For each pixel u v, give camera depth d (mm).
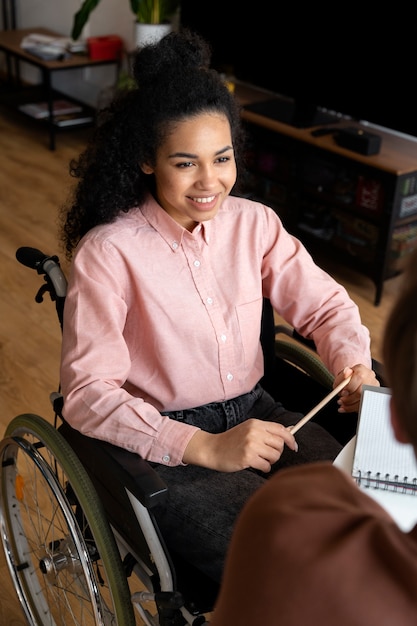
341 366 1446
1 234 3406
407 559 495
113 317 1330
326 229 3236
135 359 1417
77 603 1727
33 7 5090
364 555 506
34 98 4777
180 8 3762
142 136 1326
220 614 557
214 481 1346
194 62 1347
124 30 4434
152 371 1412
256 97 3564
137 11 3918
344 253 3111
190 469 1370
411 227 2994
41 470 1350
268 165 3346
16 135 4547
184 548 1295
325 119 3295
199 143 1304
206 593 1222
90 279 1340
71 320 1341
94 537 1264
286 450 1444
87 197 1395
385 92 2969
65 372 1325
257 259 1481
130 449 1253
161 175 1344
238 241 1473
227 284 1446
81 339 1326
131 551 1344
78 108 4617
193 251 1398
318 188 3141
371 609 487
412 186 2885
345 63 3055
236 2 3404
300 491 565
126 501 1245
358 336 1484
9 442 1470
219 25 3539
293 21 3188
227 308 1438
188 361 1407
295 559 515
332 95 3139
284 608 507
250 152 3385
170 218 1372
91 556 1438
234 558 558
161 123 1306
